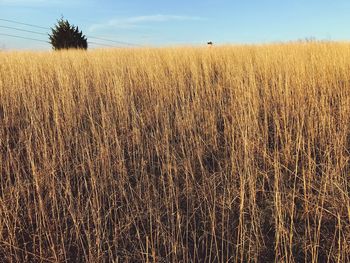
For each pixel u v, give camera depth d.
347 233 3.14
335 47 9.25
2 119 5.84
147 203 3.61
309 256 3.06
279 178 3.92
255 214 3.50
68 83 6.38
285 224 3.36
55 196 3.61
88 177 4.18
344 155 4.43
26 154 4.74
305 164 4.34
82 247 3.20
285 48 9.99
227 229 3.24
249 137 4.50
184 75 7.62
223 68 8.22
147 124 5.54
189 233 3.33
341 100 5.69
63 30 19.00
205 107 5.73
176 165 4.21
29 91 6.20
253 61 8.95
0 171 4.22
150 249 3.15
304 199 3.49
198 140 4.67
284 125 4.93
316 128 4.76
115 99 6.04
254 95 5.38
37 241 3.29
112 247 3.20
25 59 9.15
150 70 7.40
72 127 5.31
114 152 4.59
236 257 2.91
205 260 2.96
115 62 8.57
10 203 3.68
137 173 4.31
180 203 3.73
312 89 6.10
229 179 4.09
